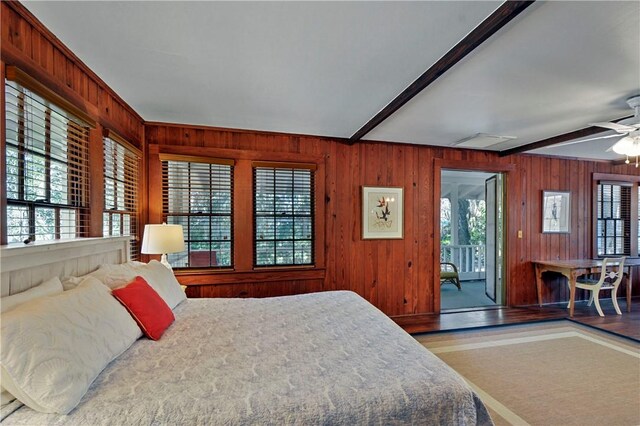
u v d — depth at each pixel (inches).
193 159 135.3
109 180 99.7
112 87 96.2
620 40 70.6
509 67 83.6
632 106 105.0
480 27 65.3
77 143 80.6
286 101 107.9
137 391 46.8
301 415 43.9
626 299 186.1
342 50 75.6
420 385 50.2
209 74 88.4
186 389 47.7
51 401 41.1
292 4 59.3
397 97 102.8
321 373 53.1
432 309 169.5
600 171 201.6
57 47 72.3
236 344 65.0
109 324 57.5
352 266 158.4
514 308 179.0
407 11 61.0
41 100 66.4
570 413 81.7
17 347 41.5
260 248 145.6
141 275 83.5
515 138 153.4
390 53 76.9
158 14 62.5
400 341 67.0
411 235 167.2
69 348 46.4
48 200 70.2
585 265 167.5
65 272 66.4
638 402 86.5
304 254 151.7
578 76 88.4
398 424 46.2
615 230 205.3
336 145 156.3
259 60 80.5
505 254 184.7
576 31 67.2
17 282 52.4
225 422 41.9
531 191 187.9
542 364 109.0
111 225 102.3
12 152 59.9
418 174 168.9
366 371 53.9
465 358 114.0
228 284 140.5
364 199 159.9
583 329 144.6
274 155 146.3
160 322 70.4
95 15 62.7
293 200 150.1
